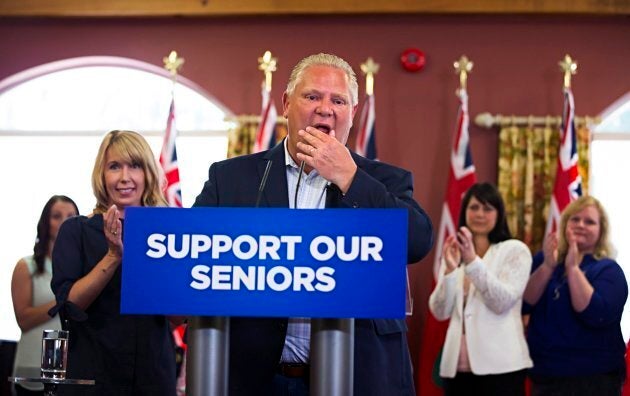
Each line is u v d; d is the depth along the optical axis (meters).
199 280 1.67
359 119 6.01
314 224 1.65
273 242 1.66
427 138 5.95
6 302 6.30
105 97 6.47
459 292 4.29
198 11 6.04
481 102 5.97
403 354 2.05
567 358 4.05
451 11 5.93
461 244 4.09
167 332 2.73
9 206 6.43
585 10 5.86
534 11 5.88
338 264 1.65
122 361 2.63
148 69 6.27
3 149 6.49
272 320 1.96
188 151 6.35
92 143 6.45
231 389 1.94
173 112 5.77
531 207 5.75
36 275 4.04
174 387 2.74
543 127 5.92
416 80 6.00
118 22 6.23
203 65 6.15
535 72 5.98
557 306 4.11
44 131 6.46
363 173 1.87
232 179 2.18
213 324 1.71
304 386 2.04
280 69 6.09
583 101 5.94
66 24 6.26
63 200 4.13
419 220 1.94
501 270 4.24
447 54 6.02
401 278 1.64
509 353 4.13
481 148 5.93
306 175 2.17
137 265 1.68
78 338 2.65
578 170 5.65
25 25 6.29
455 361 4.24
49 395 2.27
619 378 4.04
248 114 6.08
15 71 6.27
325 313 1.64
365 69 5.83
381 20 6.06
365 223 1.65
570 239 4.21
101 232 2.78
